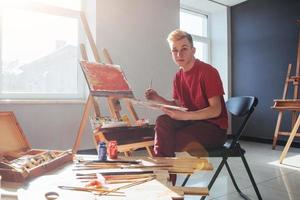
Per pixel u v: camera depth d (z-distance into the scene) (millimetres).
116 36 3182
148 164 1186
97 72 1997
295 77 3752
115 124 1841
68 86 3113
